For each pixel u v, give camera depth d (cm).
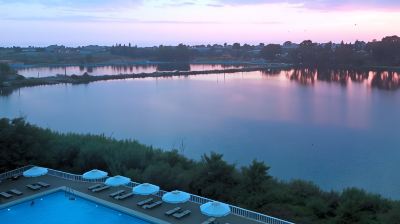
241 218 2895
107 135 8219
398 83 17388
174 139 7819
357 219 3309
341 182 5266
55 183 3603
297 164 6094
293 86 17325
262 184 3900
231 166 3934
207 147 7175
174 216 2892
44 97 14512
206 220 2850
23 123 4094
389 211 3356
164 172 3809
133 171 3906
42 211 3053
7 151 3809
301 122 9481
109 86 18138
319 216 3550
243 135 8138
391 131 8438
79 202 3228
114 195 3275
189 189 3809
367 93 14525
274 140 7700
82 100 13775
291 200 3841
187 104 12625
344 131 8500
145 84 18950
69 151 4384
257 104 12388
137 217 2955
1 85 16912
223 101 13162
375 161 6225
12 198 3228
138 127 9100
